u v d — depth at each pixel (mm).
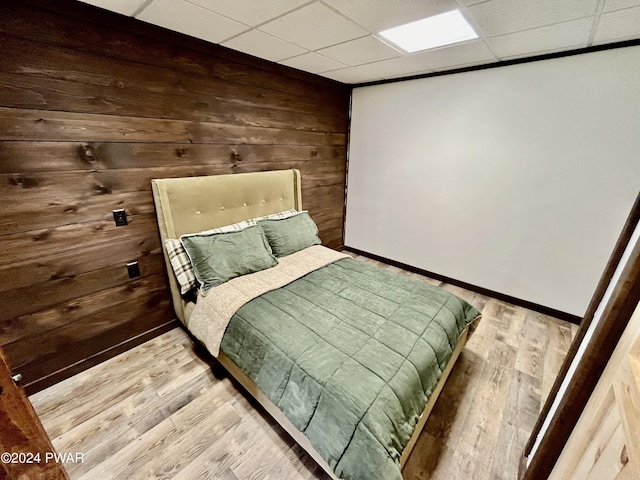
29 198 1569
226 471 1392
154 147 2016
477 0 1467
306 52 2312
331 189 3811
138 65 1833
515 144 2617
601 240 2387
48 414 1645
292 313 1746
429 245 3439
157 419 1636
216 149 2393
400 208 3582
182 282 2062
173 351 2168
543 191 2564
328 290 2037
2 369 470
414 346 1508
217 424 1620
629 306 770
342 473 1139
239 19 1721
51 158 1604
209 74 2205
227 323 1757
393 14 1637
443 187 3160
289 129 2979
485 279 3090
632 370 623
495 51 2248
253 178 2637
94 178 1782
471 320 2021
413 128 3221
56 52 1527
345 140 3809
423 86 3039
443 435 1577
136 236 2051
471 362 2115
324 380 1292
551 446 1015
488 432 1598
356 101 3623
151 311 2254
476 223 3018
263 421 1646
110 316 2027
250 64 2445
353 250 4270
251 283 2076
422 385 1394
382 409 1180
